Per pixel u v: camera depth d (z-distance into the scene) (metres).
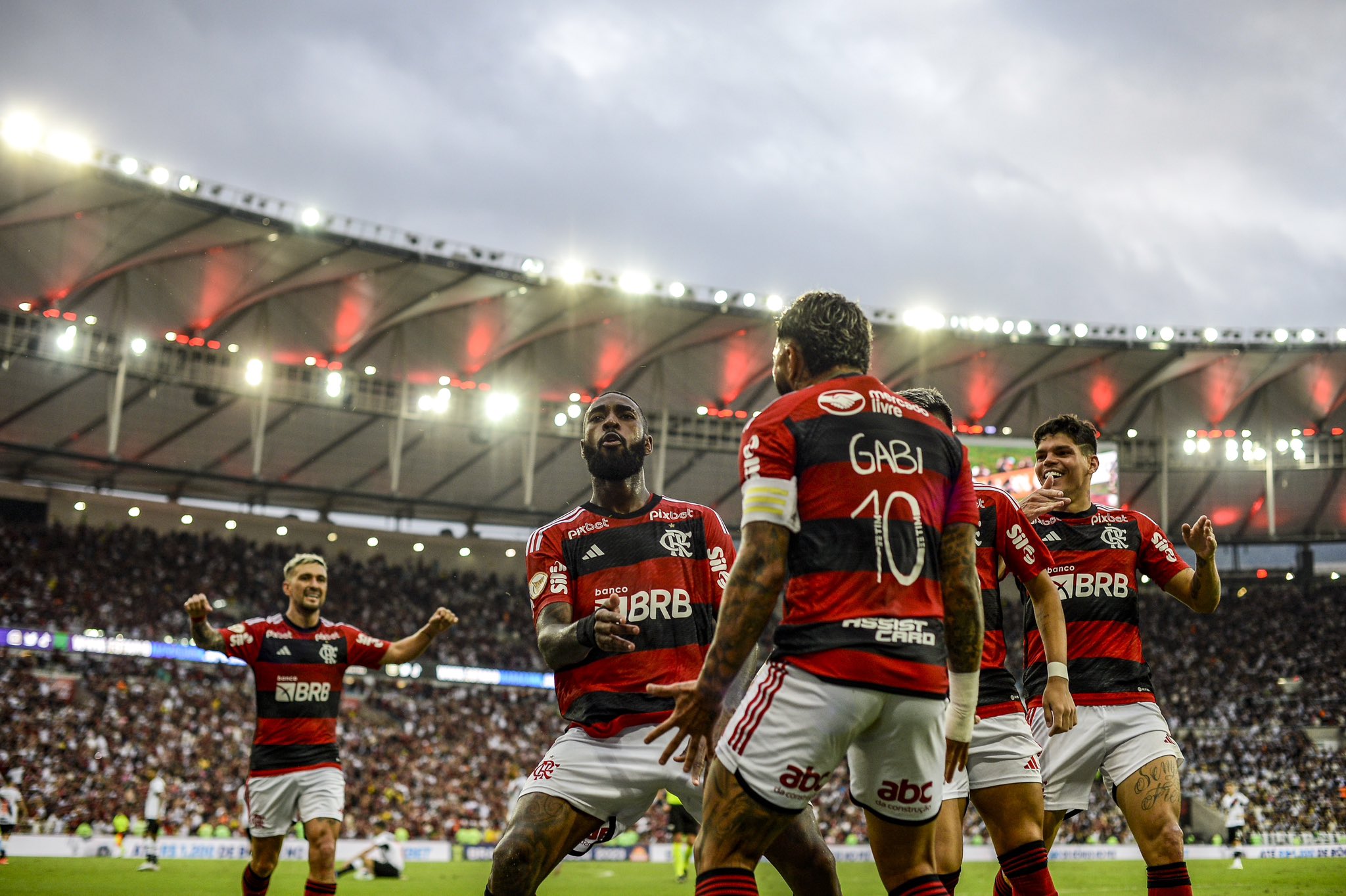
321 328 42.81
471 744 39.75
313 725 8.10
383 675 39.66
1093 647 6.02
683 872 19.05
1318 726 45.72
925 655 3.37
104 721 33.50
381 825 28.59
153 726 34.09
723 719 4.86
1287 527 56.69
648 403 49.50
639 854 28.72
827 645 3.33
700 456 50.75
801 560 3.45
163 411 43.38
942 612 3.52
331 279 40.06
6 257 36.50
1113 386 49.22
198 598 7.82
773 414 3.56
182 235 36.66
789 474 3.47
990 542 5.46
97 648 33.50
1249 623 53.25
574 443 49.34
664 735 4.98
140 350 40.78
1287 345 45.69
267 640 8.04
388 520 53.72
